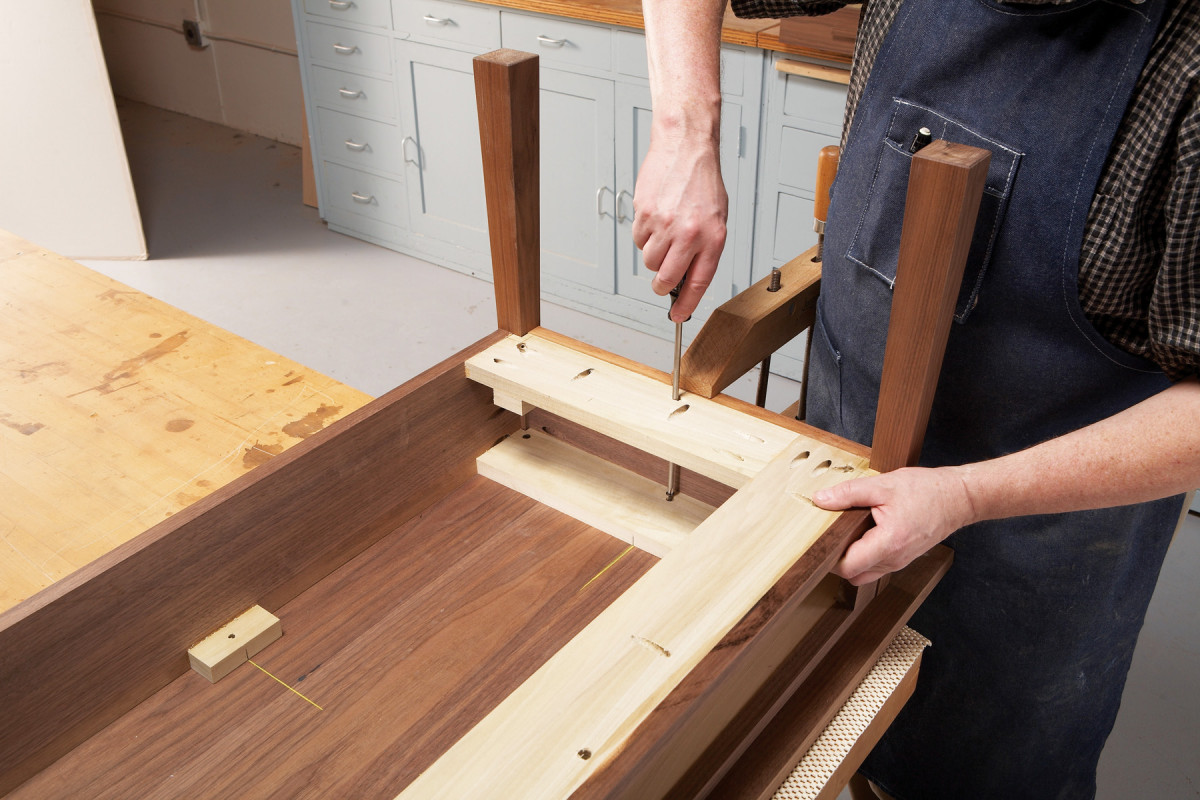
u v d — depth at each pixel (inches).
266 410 47.0
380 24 119.3
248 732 33.7
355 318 121.1
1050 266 34.3
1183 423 29.2
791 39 87.9
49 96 121.8
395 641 36.8
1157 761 67.0
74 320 53.7
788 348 106.7
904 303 31.1
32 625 30.6
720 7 40.3
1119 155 31.8
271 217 148.2
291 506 37.2
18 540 39.3
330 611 38.1
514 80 37.7
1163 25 30.2
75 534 39.6
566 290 121.7
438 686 35.1
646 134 104.4
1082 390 36.9
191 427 45.7
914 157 28.5
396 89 123.0
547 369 41.6
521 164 39.8
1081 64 31.9
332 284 129.2
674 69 38.4
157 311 54.7
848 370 42.7
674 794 28.8
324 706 34.5
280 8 163.2
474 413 43.8
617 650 28.1
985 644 43.9
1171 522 42.8
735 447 36.6
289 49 166.1
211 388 48.5
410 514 42.3
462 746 25.4
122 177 129.0
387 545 41.1
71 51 119.6
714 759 29.8
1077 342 35.7
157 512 40.7
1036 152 33.3
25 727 31.5
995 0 33.0
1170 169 30.9
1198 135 28.8
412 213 132.5
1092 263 33.3
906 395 32.9
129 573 32.9
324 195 141.2
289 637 37.1
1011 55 33.3
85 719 33.1
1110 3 30.9
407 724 33.8
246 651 36.0
